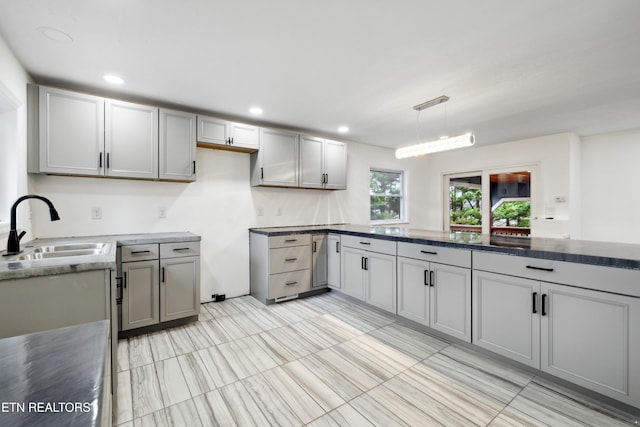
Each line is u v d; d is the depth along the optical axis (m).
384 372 2.02
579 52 2.04
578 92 2.73
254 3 1.55
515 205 4.68
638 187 3.98
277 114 3.33
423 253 2.55
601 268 1.63
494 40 1.90
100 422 0.40
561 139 4.18
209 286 3.48
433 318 2.48
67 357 0.58
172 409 1.65
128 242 2.49
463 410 1.64
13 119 2.06
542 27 1.76
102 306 1.54
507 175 4.78
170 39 1.87
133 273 2.52
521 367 2.04
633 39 1.88
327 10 1.61
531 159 4.48
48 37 1.83
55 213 1.93
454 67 2.25
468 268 2.24
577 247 1.99
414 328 2.73
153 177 2.77
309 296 3.69
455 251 2.32
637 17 1.66
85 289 1.50
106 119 2.55
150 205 3.09
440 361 2.15
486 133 4.20
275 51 2.02
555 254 1.79
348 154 4.73
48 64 2.17
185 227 3.30
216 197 3.51
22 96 2.16
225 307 3.29
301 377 1.96
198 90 2.66
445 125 3.79
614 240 4.13
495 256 2.08
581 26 1.75
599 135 4.27
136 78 2.41
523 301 1.94
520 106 3.09
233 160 3.62
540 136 4.37
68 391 0.47
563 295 1.77
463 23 1.72
